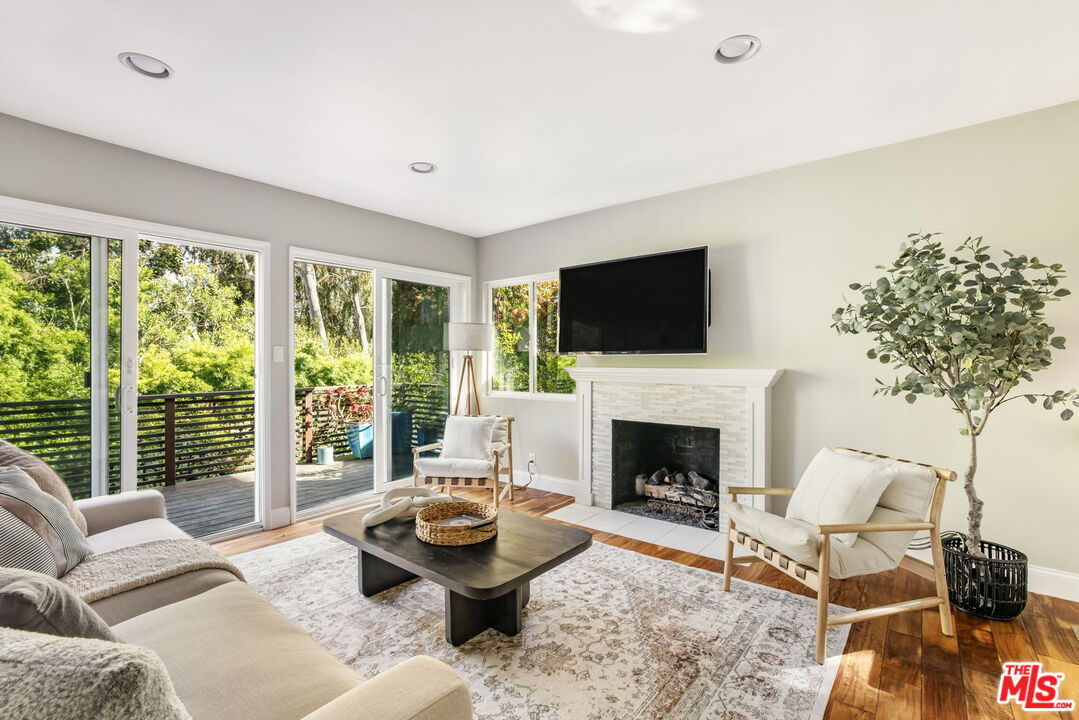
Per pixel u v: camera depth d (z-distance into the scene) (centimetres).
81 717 51
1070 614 234
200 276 657
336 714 84
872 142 296
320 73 220
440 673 96
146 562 168
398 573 263
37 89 232
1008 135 264
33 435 271
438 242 481
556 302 467
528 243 477
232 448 557
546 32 192
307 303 673
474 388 497
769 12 182
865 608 242
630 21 187
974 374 232
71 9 177
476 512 258
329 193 380
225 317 678
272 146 296
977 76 225
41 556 151
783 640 213
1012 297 260
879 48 204
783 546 214
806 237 327
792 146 300
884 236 300
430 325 481
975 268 231
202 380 659
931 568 221
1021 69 219
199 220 325
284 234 368
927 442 286
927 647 208
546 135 283
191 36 193
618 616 233
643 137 286
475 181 357
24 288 268
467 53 206
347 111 254
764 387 329
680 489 401
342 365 701
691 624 226
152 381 622
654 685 183
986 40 198
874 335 303
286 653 121
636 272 389
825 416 319
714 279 364
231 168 330
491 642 211
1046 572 255
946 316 228
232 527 348
